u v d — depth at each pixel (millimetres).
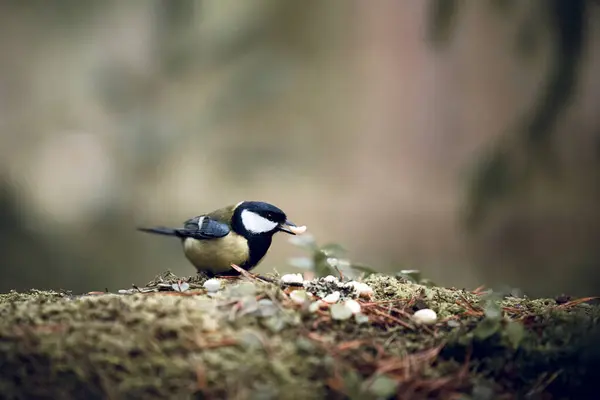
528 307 5293
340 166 16719
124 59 12633
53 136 13695
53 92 13805
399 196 17328
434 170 17734
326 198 16969
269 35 12375
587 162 12125
